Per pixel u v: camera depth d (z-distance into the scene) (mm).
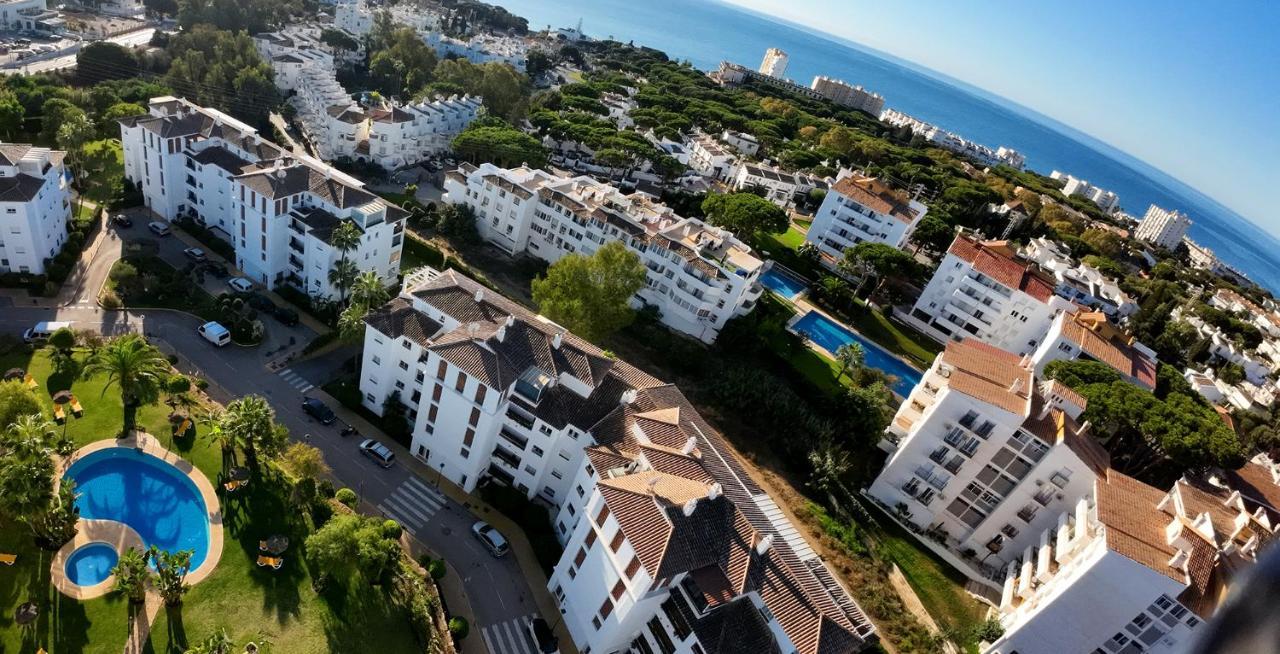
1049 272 159125
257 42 195250
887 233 160250
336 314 99625
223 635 51719
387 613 61656
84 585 57281
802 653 54812
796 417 99938
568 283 98812
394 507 73125
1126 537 63812
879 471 98250
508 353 72875
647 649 59906
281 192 96125
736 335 117750
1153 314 153750
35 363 77000
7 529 58938
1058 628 65938
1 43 178500
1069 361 107875
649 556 55375
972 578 83125
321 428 80188
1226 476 89625
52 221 93125
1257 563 11195
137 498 65875
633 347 112188
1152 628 61875
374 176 149625
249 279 104250
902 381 126938
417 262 120438
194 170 108375
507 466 77250
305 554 64438
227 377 83500
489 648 62125
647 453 66312
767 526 65438
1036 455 80062
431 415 76438
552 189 129250
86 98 133125
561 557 67562
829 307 143500
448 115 174375
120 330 85812
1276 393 145625
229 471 69812
